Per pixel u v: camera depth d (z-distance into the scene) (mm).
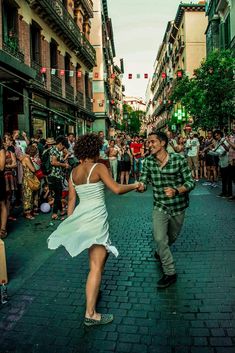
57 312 3770
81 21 28578
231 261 5062
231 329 3330
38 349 3121
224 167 10195
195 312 3666
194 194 11141
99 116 38031
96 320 3471
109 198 11164
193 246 5812
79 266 5086
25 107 14969
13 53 14227
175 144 15000
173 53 47594
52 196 9812
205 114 19328
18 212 8953
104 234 3508
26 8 16109
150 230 7000
